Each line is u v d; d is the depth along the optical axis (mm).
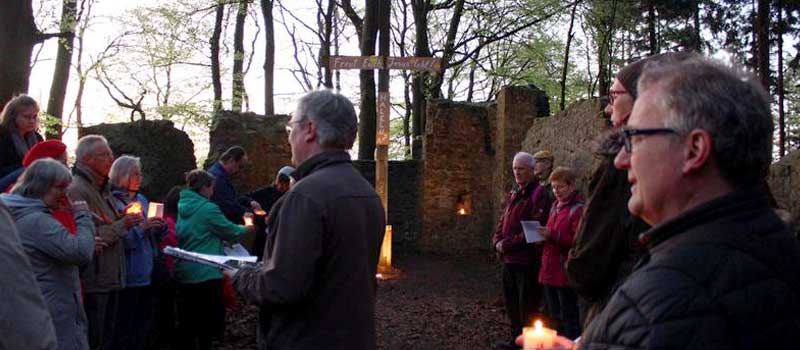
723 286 1044
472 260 12844
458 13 18906
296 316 2424
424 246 13602
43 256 3174
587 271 2611
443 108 13750
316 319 2404
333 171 2529
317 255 2365
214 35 18781
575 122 9281
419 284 10133
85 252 3250
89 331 3936
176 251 2988
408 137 22688
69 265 3299
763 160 1171
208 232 5137
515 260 5574
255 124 12586
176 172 10703
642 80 1290
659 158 1201
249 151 12383
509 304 5781
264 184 12461
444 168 13711
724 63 1228
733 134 1141
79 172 4039
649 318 1047
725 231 1108
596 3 18875
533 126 11555
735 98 1153
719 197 1147
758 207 1160
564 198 5070
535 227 5094
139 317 4594
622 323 1083
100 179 4105
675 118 1181
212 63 18828
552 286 5070
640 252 2477
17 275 2107
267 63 18297
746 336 1021
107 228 3938
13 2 9125
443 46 20250
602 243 2580
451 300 8734
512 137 12578
